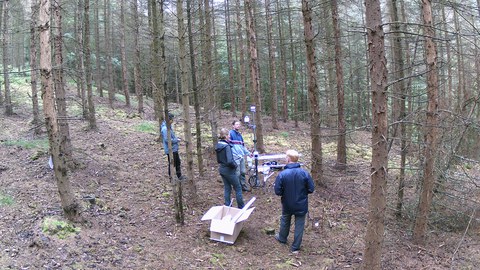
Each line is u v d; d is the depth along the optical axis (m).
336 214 8.02
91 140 12.72
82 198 7.29
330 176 9.65
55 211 6.57
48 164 9.31
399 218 8.23
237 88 27.47
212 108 11.46
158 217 7.11
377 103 4.61
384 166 4.74
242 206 7.43
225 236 6.31
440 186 7.73
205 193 8.57
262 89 29.11
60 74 8.55
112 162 10.20
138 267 5.23
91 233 6.02
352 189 9.80
